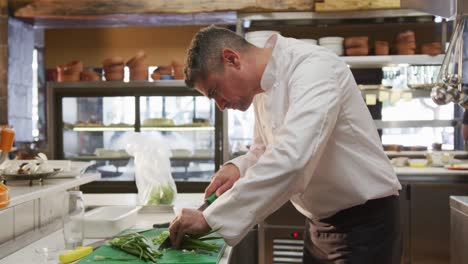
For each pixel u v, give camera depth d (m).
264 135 1.89
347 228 1.75
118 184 4.66
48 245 1.76
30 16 4.60
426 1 2.89
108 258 1.47
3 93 4.55
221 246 1.59
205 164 4.91
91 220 1.88
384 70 4.64
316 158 1.45
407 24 4.82
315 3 4.31
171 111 4.93
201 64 1.56
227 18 4.73
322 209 1.79
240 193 1.41
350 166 1.67
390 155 4.43
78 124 4.78
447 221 3.57
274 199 1.42
